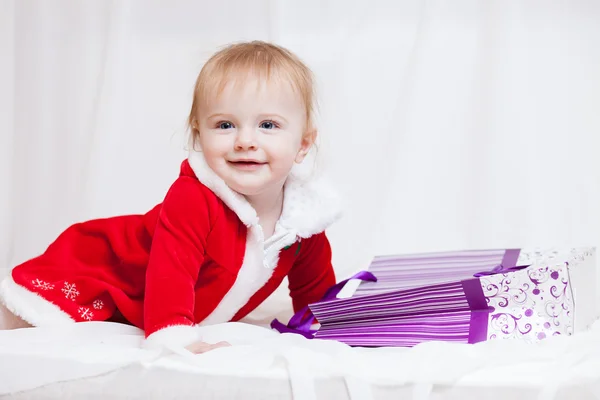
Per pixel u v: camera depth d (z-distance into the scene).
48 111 2.15
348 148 2.08
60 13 2.14
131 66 2.13
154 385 1.08
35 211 2.12
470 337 1.17
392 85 2.11
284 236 1.35
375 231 2.05
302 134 1.33
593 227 2.01
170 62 2.14
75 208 2.11
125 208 2.12
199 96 1.29
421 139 2.08
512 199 2.02
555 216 2.03
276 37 2.08
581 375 1.01
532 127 2.06
